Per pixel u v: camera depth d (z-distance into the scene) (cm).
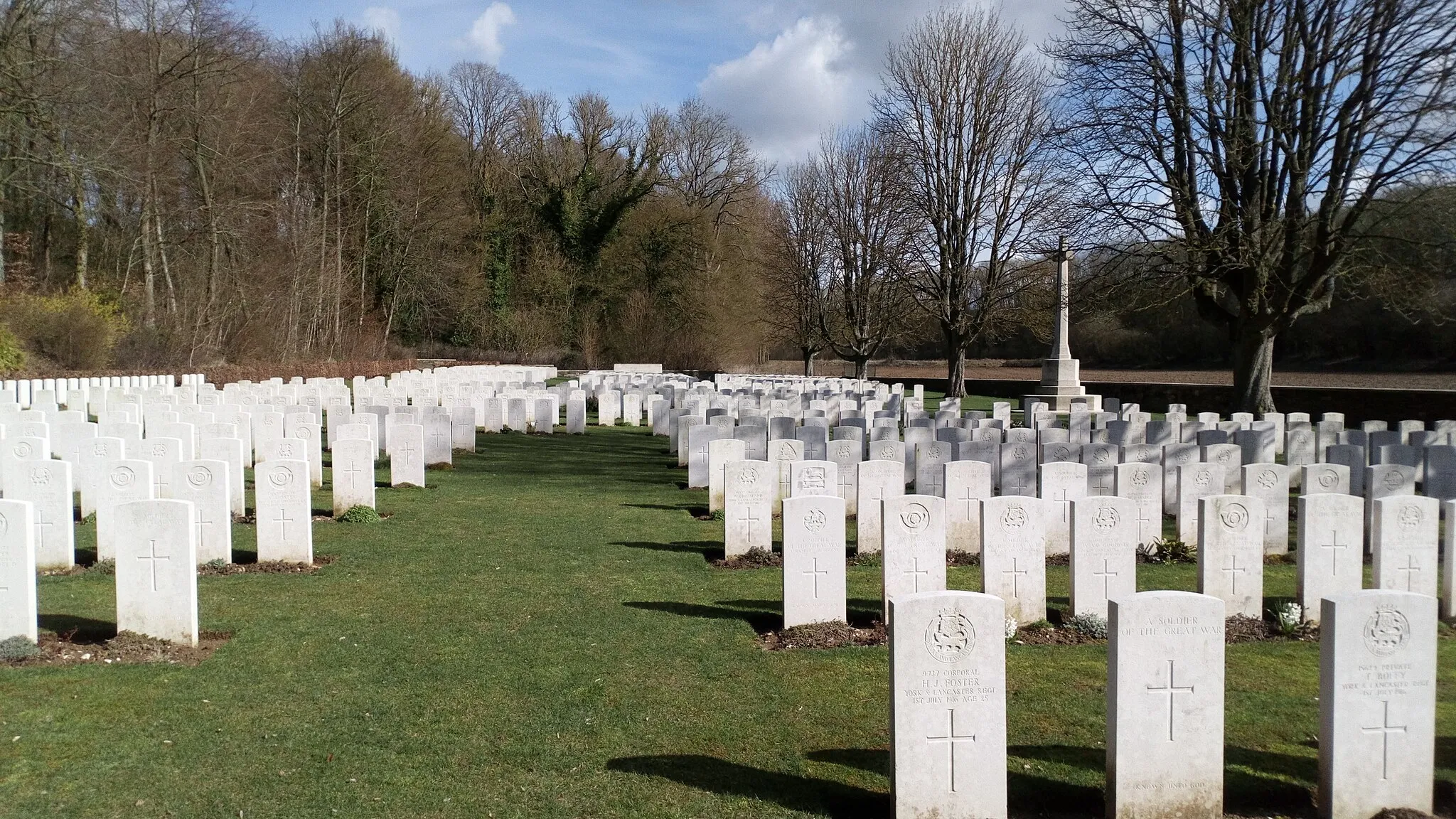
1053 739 665
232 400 2458
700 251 6562
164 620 842
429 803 575
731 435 1867
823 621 925
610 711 719
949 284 3956
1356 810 544
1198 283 2481
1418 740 547
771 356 7250
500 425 2928
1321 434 1986
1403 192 2338
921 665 540
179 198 4069
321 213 5050
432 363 5472
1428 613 547
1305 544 957
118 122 3553
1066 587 1090
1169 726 544
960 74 3803
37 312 3195
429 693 751
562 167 6844
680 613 981
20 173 3375
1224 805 567
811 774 618
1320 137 2212
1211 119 2356
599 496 1766
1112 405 3225
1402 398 2991
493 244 6400
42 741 648
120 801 571
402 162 5644
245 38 4044
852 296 4719
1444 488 1493
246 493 1627
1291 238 2294
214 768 616
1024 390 4775
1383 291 2395
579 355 6322
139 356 3466
